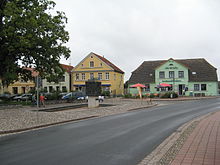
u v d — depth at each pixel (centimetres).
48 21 2644
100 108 2183
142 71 5291
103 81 5391
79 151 674
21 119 1412
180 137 831
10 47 2380
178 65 4853
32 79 3106
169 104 2748
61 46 2911
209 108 2091
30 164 560
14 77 2592
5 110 2091
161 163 548
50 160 589
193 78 4838
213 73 4812
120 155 629
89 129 1061
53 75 2909
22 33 2483
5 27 2380
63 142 796
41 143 788
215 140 764
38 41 2608
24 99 4056
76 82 5588
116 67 6022
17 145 766
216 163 528
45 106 2592
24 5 2612
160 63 5369
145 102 3141
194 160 553
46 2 2912
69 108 2330
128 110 2014
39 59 2791
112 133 950
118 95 5453
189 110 1927
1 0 2589
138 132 966
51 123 1253
